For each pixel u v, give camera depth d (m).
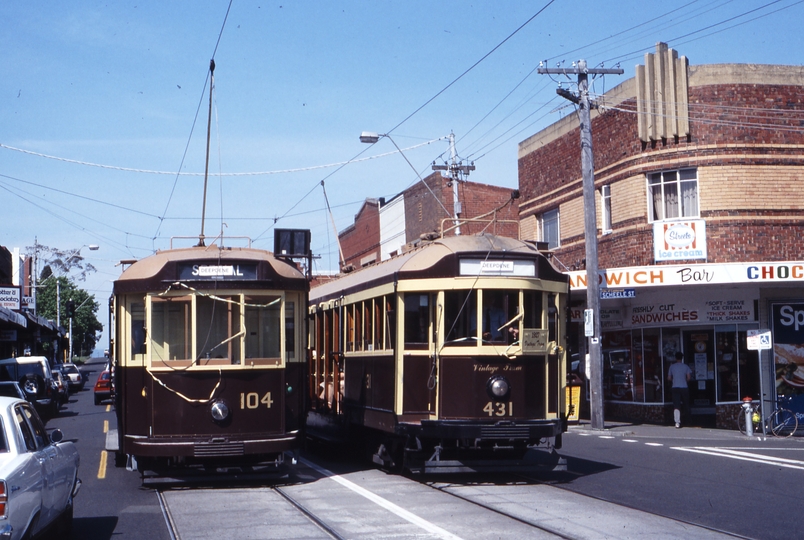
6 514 6.92
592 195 22.67
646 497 11.72
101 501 12.00
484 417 12.76
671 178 24.12
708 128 23.45
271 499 11.79
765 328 23.53
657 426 24.25
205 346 12.67
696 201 23.67
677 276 22.62
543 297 13.28
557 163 29.28
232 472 13.00
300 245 15.96
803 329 23.50
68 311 40.84
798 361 23.30
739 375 23.72
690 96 23.73
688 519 10.08
